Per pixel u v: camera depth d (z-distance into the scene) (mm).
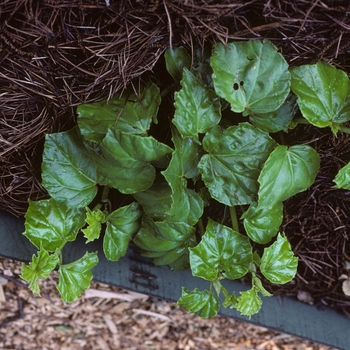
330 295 1455
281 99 1224
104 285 1505
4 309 1512
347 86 1246
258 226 1286
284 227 1404
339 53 1254
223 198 1254
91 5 1182
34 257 1256
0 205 1350
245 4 1189
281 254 1276
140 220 1314
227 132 1234
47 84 1240
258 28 1212
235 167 1246
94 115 1241
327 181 1362
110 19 1196
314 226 1405
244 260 1290
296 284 1449
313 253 1431
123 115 1243
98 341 1553
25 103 1262
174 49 1229
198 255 1274
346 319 1459
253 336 1559
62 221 1283
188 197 1259
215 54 1213
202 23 1199
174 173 1213
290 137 1337
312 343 1555
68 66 1225
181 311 1540
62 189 1269
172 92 1281
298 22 1212
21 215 1361
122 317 1542
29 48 1207
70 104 1257
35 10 1186
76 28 1197
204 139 1238
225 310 1429
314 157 1260
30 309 1515
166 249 1312
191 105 1223
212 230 1283
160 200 1266
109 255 1302
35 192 1345
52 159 1262
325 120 1244
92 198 1287
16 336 1536
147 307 1536
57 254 1274
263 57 1217
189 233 1298
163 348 1557
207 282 1425
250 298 1279
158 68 1271
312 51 1243
